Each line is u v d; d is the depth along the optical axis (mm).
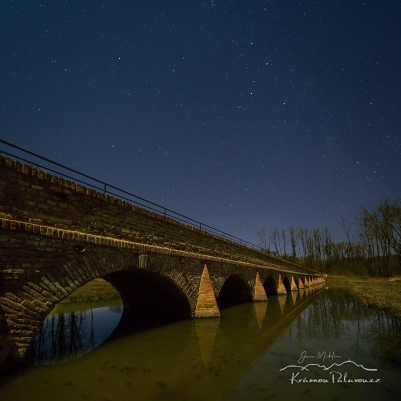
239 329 11719
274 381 6211
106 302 18375
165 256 11031
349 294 28156
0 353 5441
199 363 7422
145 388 5809
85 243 7500
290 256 80000
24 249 5984
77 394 5445
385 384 6078
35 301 6105
